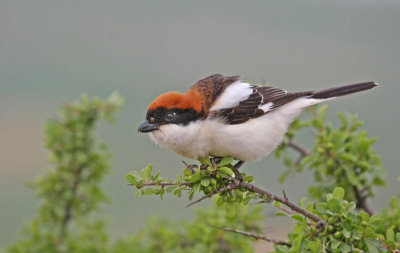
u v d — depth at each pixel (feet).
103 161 30.81
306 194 31.12
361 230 22.86
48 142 30.50
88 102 31.22
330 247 23.45
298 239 22.39
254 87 30.19
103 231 31.30
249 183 24.61
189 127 27.40
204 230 30.37
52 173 30.53
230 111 28.02
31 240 30.40
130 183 22.36
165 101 27.40
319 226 23.80
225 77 30.35
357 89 31.30
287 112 30.30
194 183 23.38
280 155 33.06
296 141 35.47
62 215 30.40
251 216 30.37
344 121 31.22
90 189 30.63
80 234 30.86
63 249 30.17
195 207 31.73
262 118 29.09
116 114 31.60
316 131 31.40
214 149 28.27
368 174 30.27
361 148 29.78
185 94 28.07
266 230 28.96
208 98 28.04
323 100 31.07
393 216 26.35
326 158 29.84
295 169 32.94
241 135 27.91
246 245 29.86
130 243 31.27
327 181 31.09
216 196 26.78
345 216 22.90
